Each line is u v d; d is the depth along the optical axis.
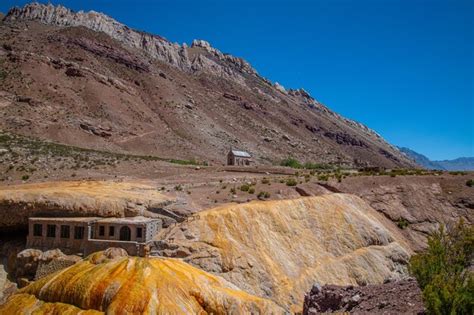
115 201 48.91
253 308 31.70
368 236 57.78
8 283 43.16
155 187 62.66
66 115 129.62
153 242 43.88
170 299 28.83
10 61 149.88
